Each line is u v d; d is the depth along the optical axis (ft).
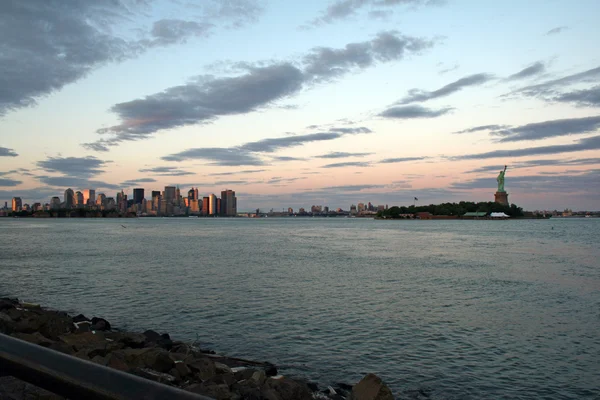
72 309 86.58
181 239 330.95
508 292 103.14
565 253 214.07
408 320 75.92
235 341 64.49
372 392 38.55
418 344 62.80
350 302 90.48
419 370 53.06
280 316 78.74
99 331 59.11
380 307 85.87
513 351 59.93
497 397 45.88
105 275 130.52
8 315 62.08
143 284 113.29
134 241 301.63
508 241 312.71
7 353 8.87
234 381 42.93
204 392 36.94
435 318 77.41
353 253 207.72
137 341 55.88
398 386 48.47
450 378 50.72
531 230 543.39
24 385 20.22
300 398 41.04
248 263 162.81
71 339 50.80
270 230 545.44
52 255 194.90
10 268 147.74
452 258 185.26
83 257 186.09
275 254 201.36
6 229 526.98
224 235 402.11
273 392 38.86
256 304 88.48
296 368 53.62
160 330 70.90
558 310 84.23
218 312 81.97
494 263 166.50
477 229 576.20
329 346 61.98
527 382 49.70
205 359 48.83
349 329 70.33
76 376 7.65
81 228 574.97
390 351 59.82
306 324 73.41
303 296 96.89
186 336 67.46
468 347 61.62
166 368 45.11
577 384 49.21
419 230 540.93
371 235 405.39
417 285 112.68
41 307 87.97
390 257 188.03
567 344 63.10
